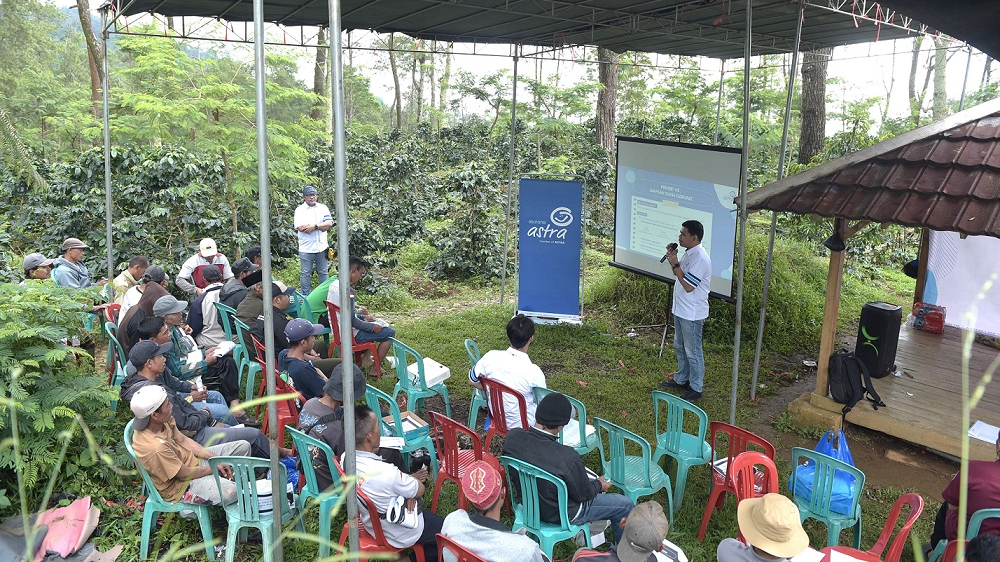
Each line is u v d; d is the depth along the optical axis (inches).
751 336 345.4
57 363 207.3
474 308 405.4
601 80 788.0
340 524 174.9
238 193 408.8
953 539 140.2
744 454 158.7
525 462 151.4
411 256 532.1
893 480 217.5
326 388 165.8
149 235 370.6
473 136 1010.7
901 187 208.1
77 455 184.5
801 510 169.2
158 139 425.7
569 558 167.3
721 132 804.0
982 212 190.9
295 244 461.7
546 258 362.3
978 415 236.8
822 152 491.8
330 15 112.3
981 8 66.4
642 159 346.9
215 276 269.1
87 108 721.6
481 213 480.4
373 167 611.8
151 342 181.8
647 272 352.2
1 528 161.2
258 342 225.9
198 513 157.6
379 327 264.8
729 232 305.4
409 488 141.2
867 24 323.9
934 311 326.3
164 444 156.2
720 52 451.8
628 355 324.8
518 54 394.6
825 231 504.7
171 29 308.3
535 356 322.0
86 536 162.6
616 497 162.1
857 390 242.2
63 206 393.4
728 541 131.3
